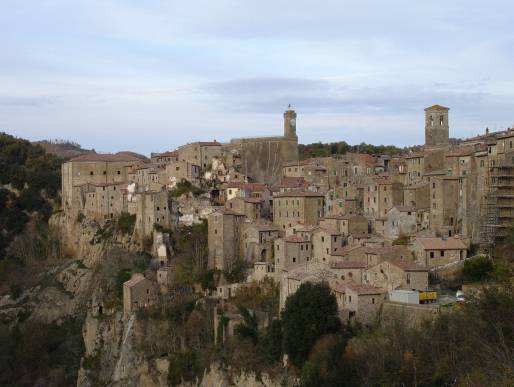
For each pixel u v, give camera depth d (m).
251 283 190.88
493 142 176.12
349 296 152.25
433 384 115.00
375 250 167.38
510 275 147.38
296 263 183.50
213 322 184.88
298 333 146.75
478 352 109.31
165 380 182.50
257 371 157.75
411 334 129.38
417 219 189.00
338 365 129.88
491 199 170.38
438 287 156.25
